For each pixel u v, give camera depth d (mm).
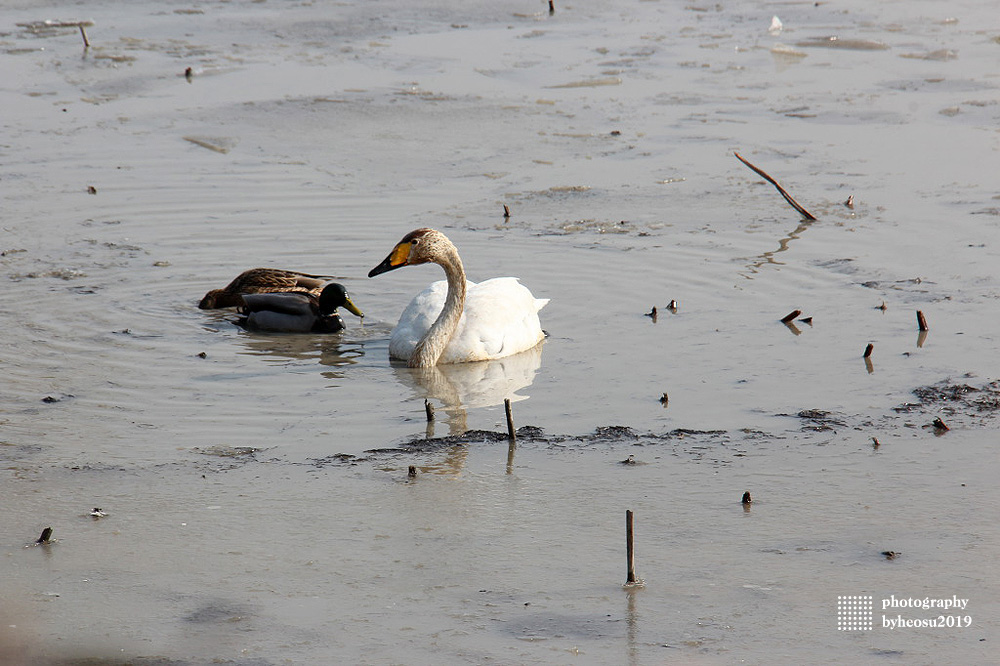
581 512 10359
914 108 27062
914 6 38531
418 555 9602
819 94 28516
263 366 14648
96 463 11453
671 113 27125
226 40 34469
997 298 16141
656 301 16609
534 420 12586
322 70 31141
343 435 12234
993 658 8109
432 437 12156
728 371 13867
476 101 28125
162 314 16453
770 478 11000
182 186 22203
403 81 30000
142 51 32969
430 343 14602
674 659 8109
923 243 18641
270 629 8539
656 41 34312
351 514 10352
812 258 18219
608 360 14438
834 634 8406
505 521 10203
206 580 9227
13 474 11164
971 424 12141
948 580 9125
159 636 8453
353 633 8469
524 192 21938
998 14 36938
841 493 10656
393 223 20297
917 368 13766
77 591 9078
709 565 9398
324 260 18688
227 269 18188
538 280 17578
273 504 10562
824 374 13672
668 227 19953
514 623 8578
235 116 26984
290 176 22906
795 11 38250
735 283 17234
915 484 10805
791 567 9352
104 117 26938
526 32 35719
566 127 26109
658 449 11711
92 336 15438
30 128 25984
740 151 24219
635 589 9047
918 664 8047
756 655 8164
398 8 38844
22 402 13047
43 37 34656
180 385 13797
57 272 17812
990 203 20469
